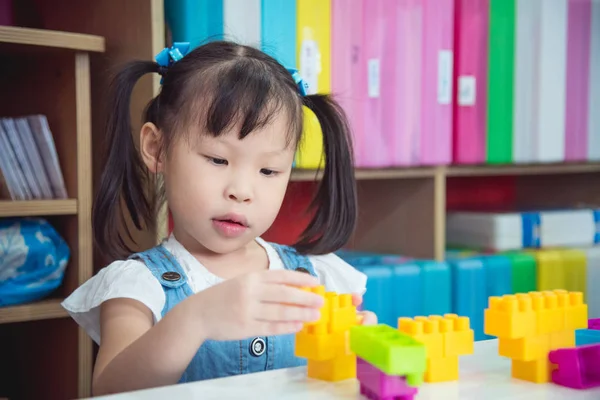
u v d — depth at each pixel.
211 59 0.92
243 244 0.90
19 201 1.30
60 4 1.60
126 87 1.03
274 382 0.61
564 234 2.02
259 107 0.86
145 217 1.08
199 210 0.88
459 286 1.76
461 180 2.25
